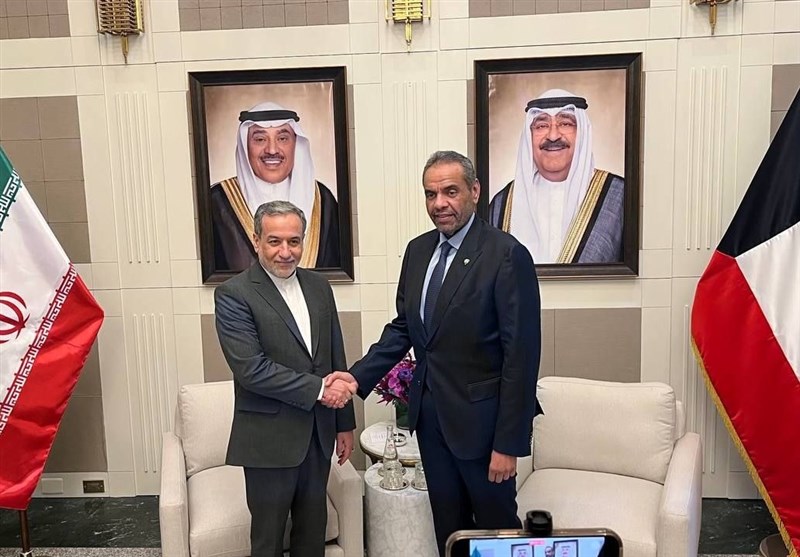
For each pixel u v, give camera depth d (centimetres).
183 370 327
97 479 332
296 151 310
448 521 226
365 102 307
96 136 315
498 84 300
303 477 215
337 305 320
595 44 296
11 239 265
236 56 308
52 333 271
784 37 289
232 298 209
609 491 241
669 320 308
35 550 286
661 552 211
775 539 277
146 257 321
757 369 266
